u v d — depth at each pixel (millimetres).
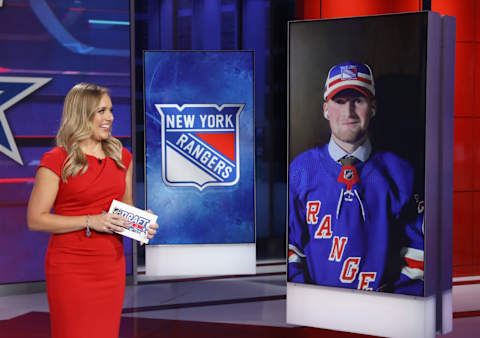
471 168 5508
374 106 3160
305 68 3350
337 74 3254
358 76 3195
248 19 6395
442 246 3227
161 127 4824
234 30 6379
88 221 1939
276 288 4930
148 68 4781
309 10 5402
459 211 5523
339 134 3268
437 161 3172
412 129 3057
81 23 4781
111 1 4859
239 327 3740
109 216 1944
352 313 3281
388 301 3168
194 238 4906
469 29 5391
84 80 4824
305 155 3385
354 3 5344
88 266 1964
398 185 3111
